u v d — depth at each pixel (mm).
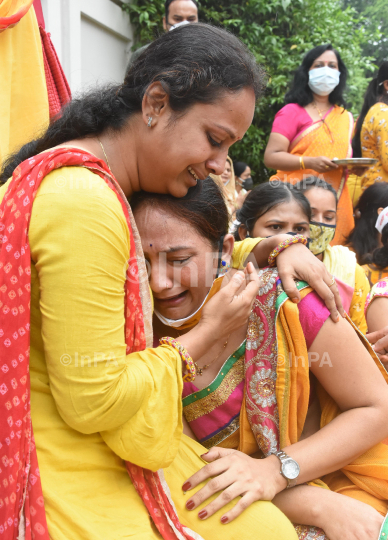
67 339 1044
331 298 1408
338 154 3432
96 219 1042
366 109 3633
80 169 1093
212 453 1399
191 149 1178
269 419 1456
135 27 4781
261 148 5801
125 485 1222
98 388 1062
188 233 1342
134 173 1273
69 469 1164
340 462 1383
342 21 6879
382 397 1395
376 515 1328
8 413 1090
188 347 1228
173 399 1155
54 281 1035
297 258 1470
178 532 1187
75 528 1104
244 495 1293
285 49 6023
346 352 1402
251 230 2213
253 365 1482
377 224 2566
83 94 1319
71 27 3584
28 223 1045
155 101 1171
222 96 1143
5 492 1089
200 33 1182
